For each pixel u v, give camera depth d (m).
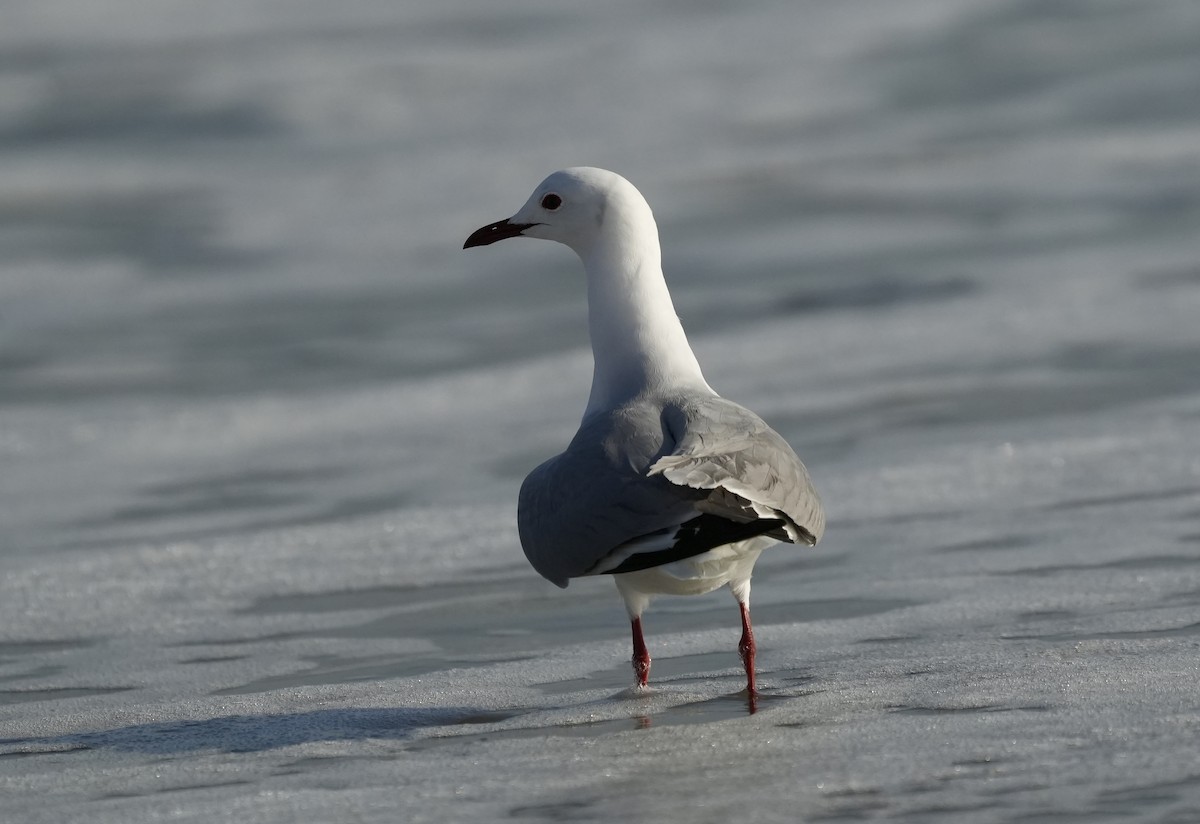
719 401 8.45
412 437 15.58
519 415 16.20
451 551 11.81
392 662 9.38
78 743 8.02
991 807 6.30
